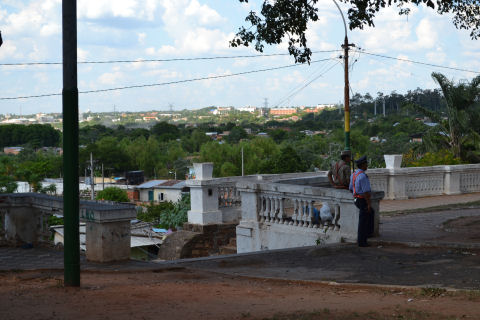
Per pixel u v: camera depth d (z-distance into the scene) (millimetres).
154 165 142875
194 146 185625
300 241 12312
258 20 13367
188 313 5641
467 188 22438
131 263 9883
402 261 9062
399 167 20719
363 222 10484
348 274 8375
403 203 19219
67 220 7418
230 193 18078
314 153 92750
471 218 13695
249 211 13703
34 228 11750
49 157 134750
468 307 5582
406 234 11734
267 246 13242
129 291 7121
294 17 13086
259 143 125438
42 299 6461
